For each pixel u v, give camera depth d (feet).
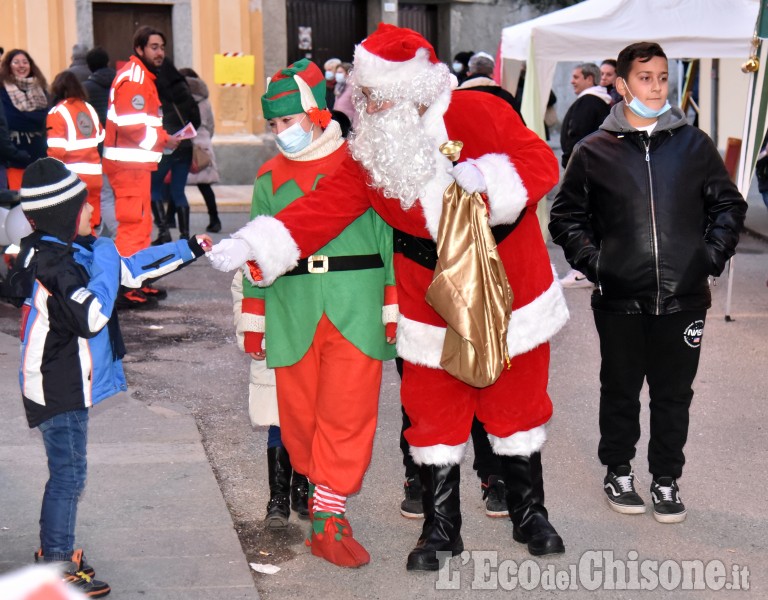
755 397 20.22
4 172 30.71
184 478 15.31
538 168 11.81
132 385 20.85
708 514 14.40
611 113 13.83
